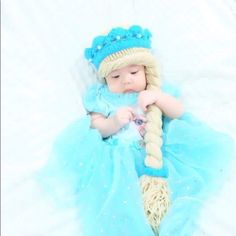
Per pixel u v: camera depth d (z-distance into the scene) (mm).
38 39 1048
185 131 999
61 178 927
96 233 867
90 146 976
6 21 1026
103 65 1066
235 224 856
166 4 1201
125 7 1198
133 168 955
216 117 1050
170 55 1163
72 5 1131
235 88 1073
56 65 1052
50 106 994
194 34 1165
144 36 1093
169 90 1117
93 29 1146
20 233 828
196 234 863
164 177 962
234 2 1213
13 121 935
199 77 1113
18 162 906
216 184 929
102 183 934
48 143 954
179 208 880
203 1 1204
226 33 1166
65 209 896
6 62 981
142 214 882
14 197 868
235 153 979
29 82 988
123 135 1043
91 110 1079
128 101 1092
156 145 982
